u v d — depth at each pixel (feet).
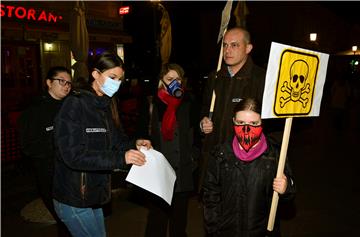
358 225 14.05
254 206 7.76
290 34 67.41
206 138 10.41
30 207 16.25
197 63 83.30
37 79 39.24
